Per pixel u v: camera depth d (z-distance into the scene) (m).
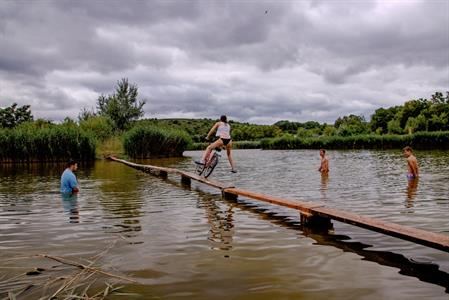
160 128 38.62
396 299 4.03
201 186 14.48
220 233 6.91
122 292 4.30
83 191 13.02
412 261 5.27
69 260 5.46
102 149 40.78
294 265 5.14
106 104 51.59
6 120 58.94
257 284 4.49
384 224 6.16
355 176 16.55
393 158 29.67
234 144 80.50
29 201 10.86
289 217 8.38
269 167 23.02
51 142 29.72
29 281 4.69
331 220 8.04
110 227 7.48
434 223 7.37
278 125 121.44
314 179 15.73
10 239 6.70
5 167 25.31
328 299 4.05
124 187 14.16
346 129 75.62
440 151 39.53
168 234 6.86
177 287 4.43
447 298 4.05
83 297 4.11
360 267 5.04
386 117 85.81
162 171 18.52
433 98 79.38
